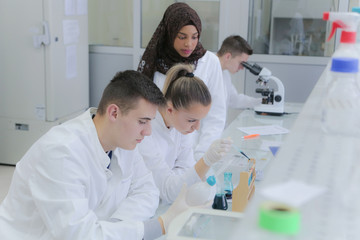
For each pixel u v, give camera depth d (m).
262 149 2.61
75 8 4.17
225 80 3.60
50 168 1.41
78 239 1.38
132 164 1.74
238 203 1.65
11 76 4.00
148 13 4.44
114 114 1.49
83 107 4.49
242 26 4.27
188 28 2.58
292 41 4.25
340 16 1.00
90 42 4.70
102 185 1.58
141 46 4.54
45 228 1.48
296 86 4.31
